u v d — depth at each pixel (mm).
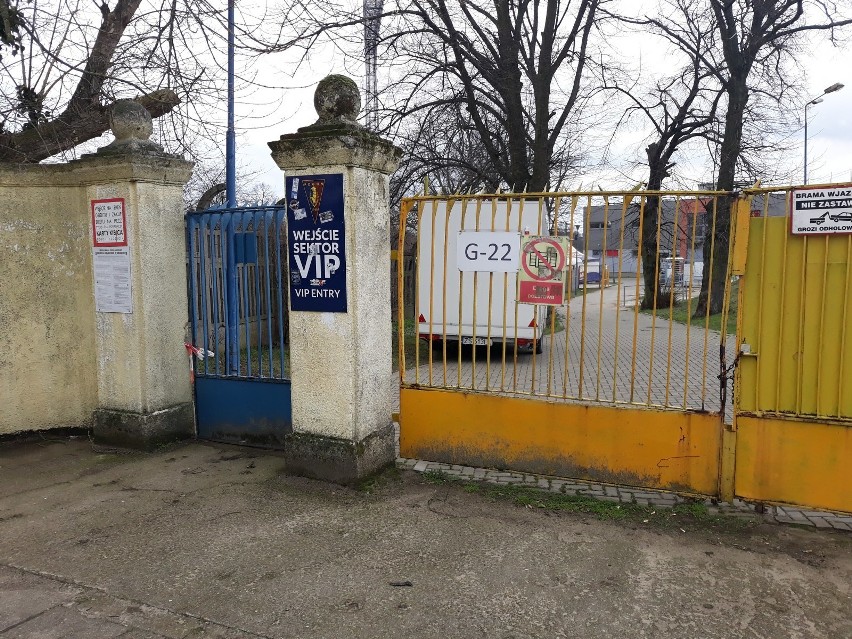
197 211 5633
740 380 4102
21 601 3107
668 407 4355
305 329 4672
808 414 3973
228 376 5613
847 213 3717
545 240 4543
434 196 4820
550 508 4266
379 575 3348
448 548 3666
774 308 3973
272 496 4438
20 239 5574
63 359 5789
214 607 3041
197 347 5789
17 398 5688
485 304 10523
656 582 3285
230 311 5586
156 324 5461
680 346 14031
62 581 3301
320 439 4691
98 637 2803
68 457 5328
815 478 3984
